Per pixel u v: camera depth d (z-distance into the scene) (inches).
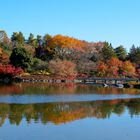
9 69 3954.2
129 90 3284.9
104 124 1366.9
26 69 4338.1
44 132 1200.2
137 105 2017.7
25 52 4315.9
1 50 4527.6
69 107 1850.4
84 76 4675.2
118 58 5782.5
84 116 1552.7
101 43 6624.0
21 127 1269.7
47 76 4419.3
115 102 2165.4
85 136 1160.8
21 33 6461.6
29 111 1662.2
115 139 1129.4
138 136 1174.3
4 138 1110.4
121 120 1460.4
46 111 1675.7
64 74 4562.0
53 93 2603.3
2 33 5620.1
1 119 1421.0
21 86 3218.5
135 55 5831.7
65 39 5679.1
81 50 5718.5
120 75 4985.2
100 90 3127.5
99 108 1843.0
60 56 5310.0
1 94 2402.8
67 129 1258.0
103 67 4857.3
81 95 2546.8
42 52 5423.2
